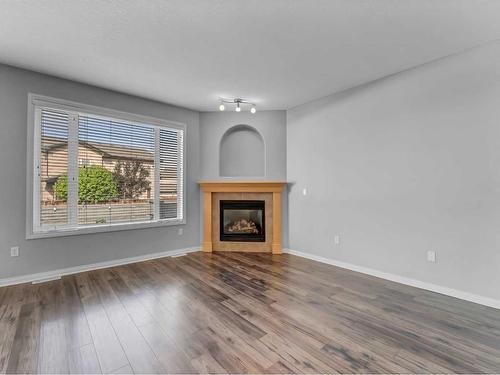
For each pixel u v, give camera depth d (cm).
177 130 434
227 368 158
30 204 299
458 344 183
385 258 316
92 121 348
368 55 265
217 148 457
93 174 348
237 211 470
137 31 224
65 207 326
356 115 346
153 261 385
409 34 228
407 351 175
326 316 222
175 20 209
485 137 243
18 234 293
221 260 392
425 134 281
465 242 255
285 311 230
